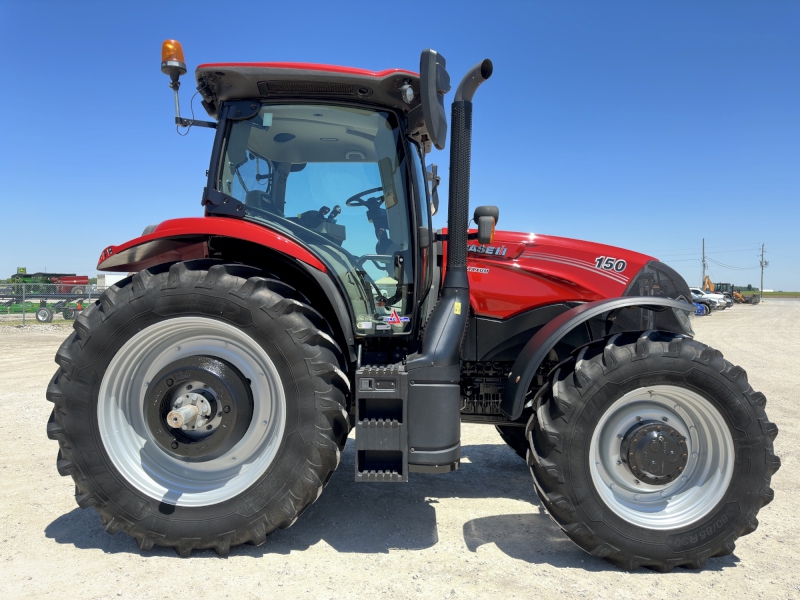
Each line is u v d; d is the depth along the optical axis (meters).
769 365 9.77
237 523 2.57
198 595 2.21
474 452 4.53
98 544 2.68
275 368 2.63
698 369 2.52
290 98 2.98
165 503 2.60
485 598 2.21
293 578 2.36
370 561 2.53
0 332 16.19
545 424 2.55
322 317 2.79
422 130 3.23
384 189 3.06
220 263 2.77
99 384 2.65
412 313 3.02
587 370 2.54
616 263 3.27
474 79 2.80
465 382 3.45
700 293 38.34
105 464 2.62
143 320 2.65
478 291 3.34
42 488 3.42
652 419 2.63
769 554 2.67
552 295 3.26
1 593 2.20
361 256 3.05
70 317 21.30
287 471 2.59
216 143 2.99
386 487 3.59
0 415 5.46
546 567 2.50
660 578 2.43
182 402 2.65
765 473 2.53
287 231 2.97
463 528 2.94
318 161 3.07
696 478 2.64
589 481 2.50
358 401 2.62
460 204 2.87
